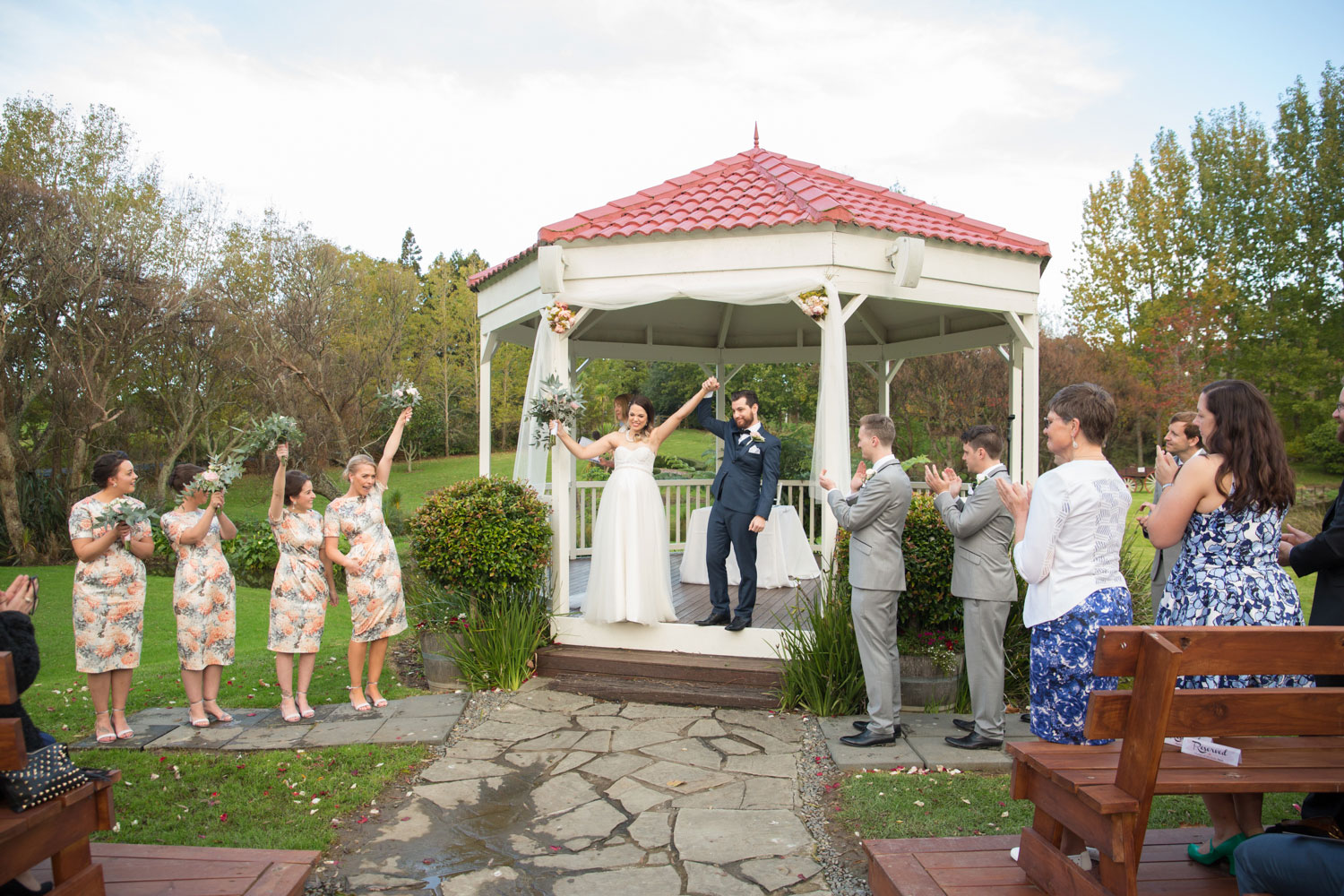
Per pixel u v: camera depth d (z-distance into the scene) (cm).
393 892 284
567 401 546
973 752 396
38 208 1549
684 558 749
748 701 484
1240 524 253
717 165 749
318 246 2084
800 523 752
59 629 852
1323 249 2330
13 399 1566
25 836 190
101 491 430
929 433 1623
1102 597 261
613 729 452
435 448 3178
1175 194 2364
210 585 454
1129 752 188
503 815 347
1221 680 263
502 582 548
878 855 252
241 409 2175
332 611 1025
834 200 555
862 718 459
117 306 1639
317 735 438
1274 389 2283
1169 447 421
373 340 2431
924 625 490
